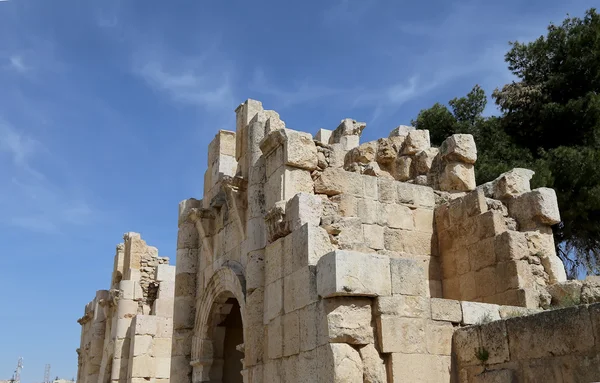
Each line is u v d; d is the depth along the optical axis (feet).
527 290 38.75
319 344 30.73
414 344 30.81
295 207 37.04
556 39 96.99
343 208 42.50
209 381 50.93
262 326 39.34
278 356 35.40
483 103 107.45
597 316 24.38
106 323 89.25
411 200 46.52
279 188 40.57
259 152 45.34
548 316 26.71
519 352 27.89
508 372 28.07
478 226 43.34
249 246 42.63
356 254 30.83
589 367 24.44
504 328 28.94
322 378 29.96
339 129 64.90
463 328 31.68
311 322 31.96
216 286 49.93
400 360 30.17
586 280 37.17
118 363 78.74
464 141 50.08
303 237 34.60
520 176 46.70
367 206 43.96
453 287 44.60
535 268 40.88
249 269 41.70
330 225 36.76
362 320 30.37
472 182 49.75
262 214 42.98
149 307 83.76
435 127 103.30
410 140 54.85
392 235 44.65
